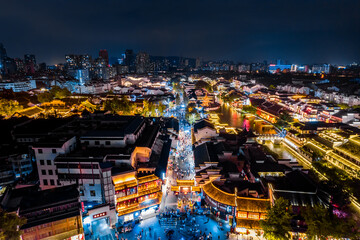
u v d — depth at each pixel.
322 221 51.00
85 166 62.94
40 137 89.81
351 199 74.31
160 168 76.31
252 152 92.62
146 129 101.44
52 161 68.69
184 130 148.75
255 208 59.34
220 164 82.19
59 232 51.34
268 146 128.88
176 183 82.81
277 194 58.94
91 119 105.25
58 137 74.44
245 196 65.06
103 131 78.69
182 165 98.06
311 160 100.81
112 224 60.88
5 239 43.09
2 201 52.97
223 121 181.38
